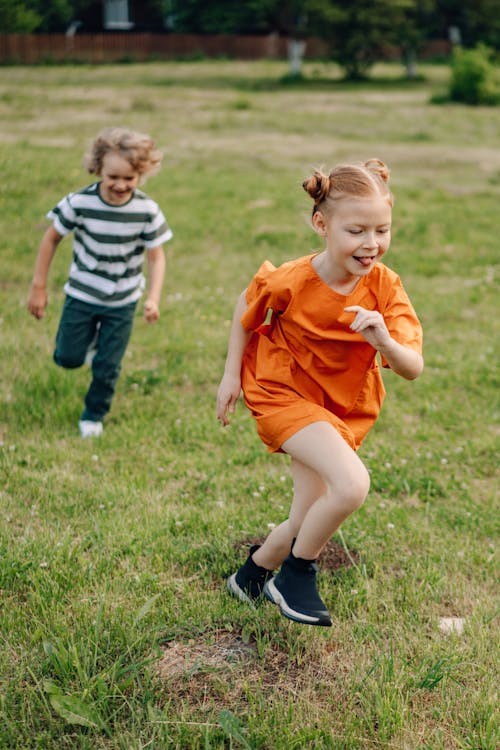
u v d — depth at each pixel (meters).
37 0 39.22
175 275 8.45
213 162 15.16
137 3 43.62
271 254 9.33
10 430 4.80
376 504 4.15
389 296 2.87
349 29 33.06
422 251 9.70
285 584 2.83
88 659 2.73
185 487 4.21
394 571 3.52
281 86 30.45
